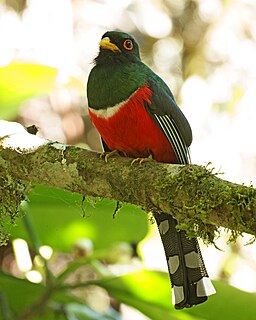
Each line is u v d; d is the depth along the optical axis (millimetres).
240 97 16578
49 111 15141
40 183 7711
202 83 16703
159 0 17078
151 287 8359
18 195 7992
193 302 8078
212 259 14609
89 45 15953
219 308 8414
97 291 14055
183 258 8109
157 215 8125
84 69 15594
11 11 15789
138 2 16969
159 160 8969
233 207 6148
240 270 14586
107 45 9117
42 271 9859
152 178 6914
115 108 8656
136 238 9742
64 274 8586
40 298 8430
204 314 8445
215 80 16781
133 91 8672
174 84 16703
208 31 17109
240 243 14633
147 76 8961
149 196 6926
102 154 7465
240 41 17156
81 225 9586
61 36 15836
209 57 17000
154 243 13312
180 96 16594
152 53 16859
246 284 14477
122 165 7230
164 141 8766
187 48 16984
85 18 16234
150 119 8664
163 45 16922
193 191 6492
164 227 8125
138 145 8781
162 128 8734
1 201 7965
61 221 9523
